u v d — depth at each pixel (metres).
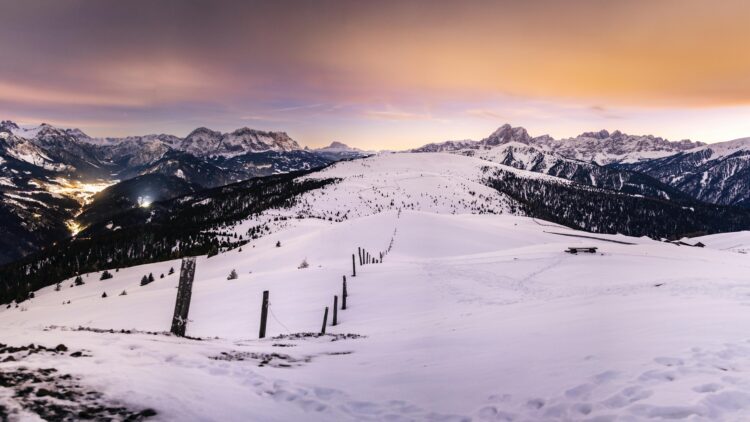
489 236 105.69
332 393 8.65
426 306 31.48
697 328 11.58
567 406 7.13
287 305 36.53
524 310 21.17
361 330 24.19
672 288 25.80
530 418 6.96
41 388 6.06
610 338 11.65
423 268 50.06
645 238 113.75
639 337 11.33
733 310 14.01
